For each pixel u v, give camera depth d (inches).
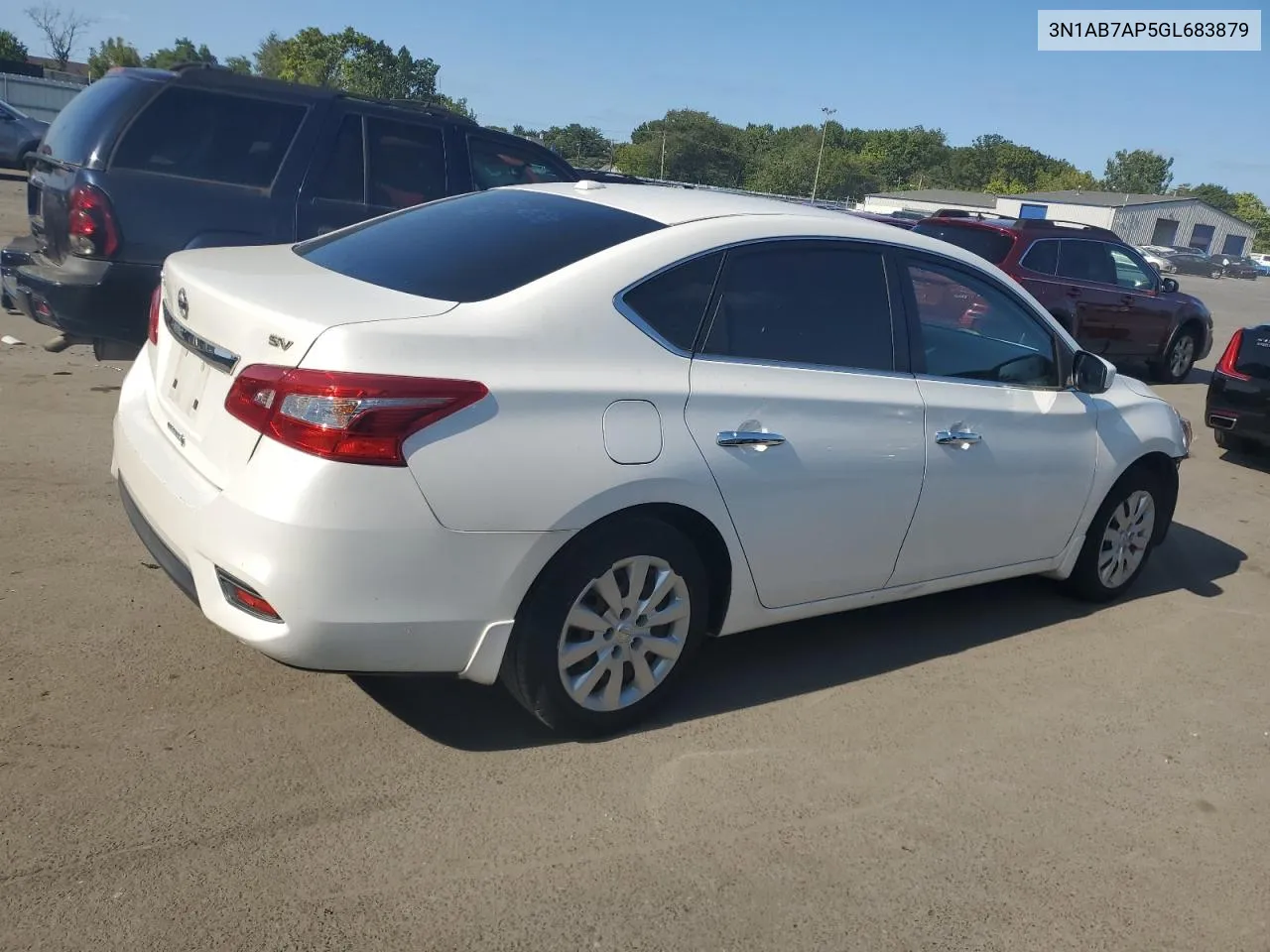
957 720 155.7
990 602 204.5
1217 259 2090.3
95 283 238.4
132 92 245.3
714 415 135.3
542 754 134.3
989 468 169.8
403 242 148.9
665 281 135.7
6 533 180.5
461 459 115.3
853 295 155.9
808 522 146.9
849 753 143.1
